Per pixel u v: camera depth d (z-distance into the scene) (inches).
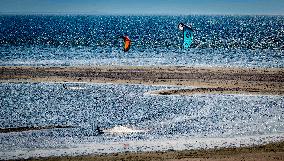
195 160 1763.0
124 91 3253.0
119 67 4360.2
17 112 2637.8
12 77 3801.7
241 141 2091.5
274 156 1809.8
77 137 2154.3
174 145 2026.3
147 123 2416.3
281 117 2561.5
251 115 2598.4
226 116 2571.4
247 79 3762.3
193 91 3262.8
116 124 2394.2
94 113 2630.4
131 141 2094.0
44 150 1957.4
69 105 2824.8
